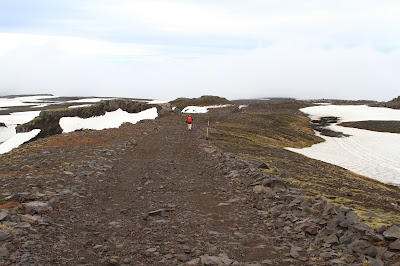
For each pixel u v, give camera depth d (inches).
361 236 367.9
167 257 343.3
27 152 1104.2
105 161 969.5
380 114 5354.3
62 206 525.3
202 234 422.9
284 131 3358.8
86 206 551.5
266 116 4552.2
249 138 2282.2
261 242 395.2
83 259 334.6
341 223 410.9
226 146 1624.0
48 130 3449.8
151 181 759.1
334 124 4598.9
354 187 1082.7
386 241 348.8
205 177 830.5
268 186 677.3
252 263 330.3
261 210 539.5
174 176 831.7
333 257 335.9
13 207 489.1
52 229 414.0
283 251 364.2
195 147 1368.1
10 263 306.5
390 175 1840.6
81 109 3754.9
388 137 3567.9
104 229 439.8
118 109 3964.1
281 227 450.0
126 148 1252.5
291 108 6279.5
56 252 348.2
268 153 1644.9
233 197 628.7
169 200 608.4
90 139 1434.5
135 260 336.2
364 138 3548.2
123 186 719.1
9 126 6122.1
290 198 577.3
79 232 422.0
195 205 577.3
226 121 3449.8
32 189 595.2
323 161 2102.6
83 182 703.1
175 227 446.0
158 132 1887.3
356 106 6486.2
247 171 818.2
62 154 1043.3
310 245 376.5
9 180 679.1
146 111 4013.3
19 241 356.8
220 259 333.4
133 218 492.4
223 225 466.3
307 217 474.6
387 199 875.4
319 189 821.9
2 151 3159.5
